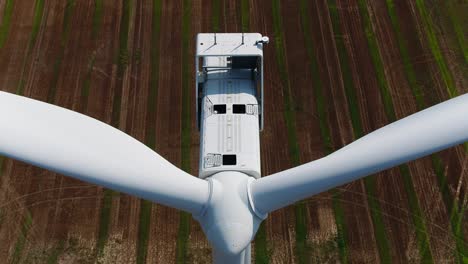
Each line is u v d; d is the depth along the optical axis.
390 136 8.27
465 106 8.07
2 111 7.77
